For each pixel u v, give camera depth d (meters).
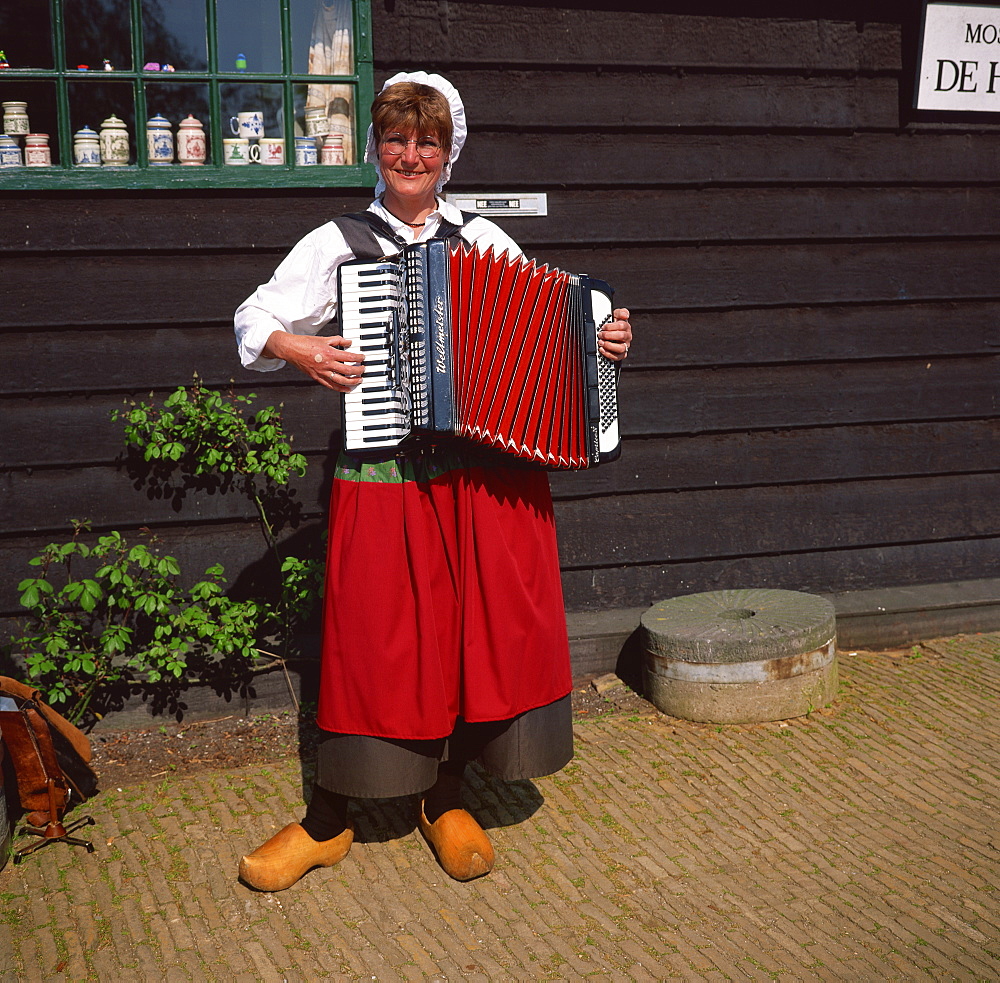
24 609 3.74
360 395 2.31
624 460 4.27
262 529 3.92
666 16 4.02
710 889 2.70
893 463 4.54
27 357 3.65
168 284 3.72
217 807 3.12
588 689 4.04
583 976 2.35
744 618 3.84
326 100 3.77
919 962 2.40
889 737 3.56
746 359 4.32
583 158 4.04
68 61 3.56
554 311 2.54
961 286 4.49
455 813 2.76
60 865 2.81
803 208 4.27
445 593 2.51
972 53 4.23
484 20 3.86
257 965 2.39
